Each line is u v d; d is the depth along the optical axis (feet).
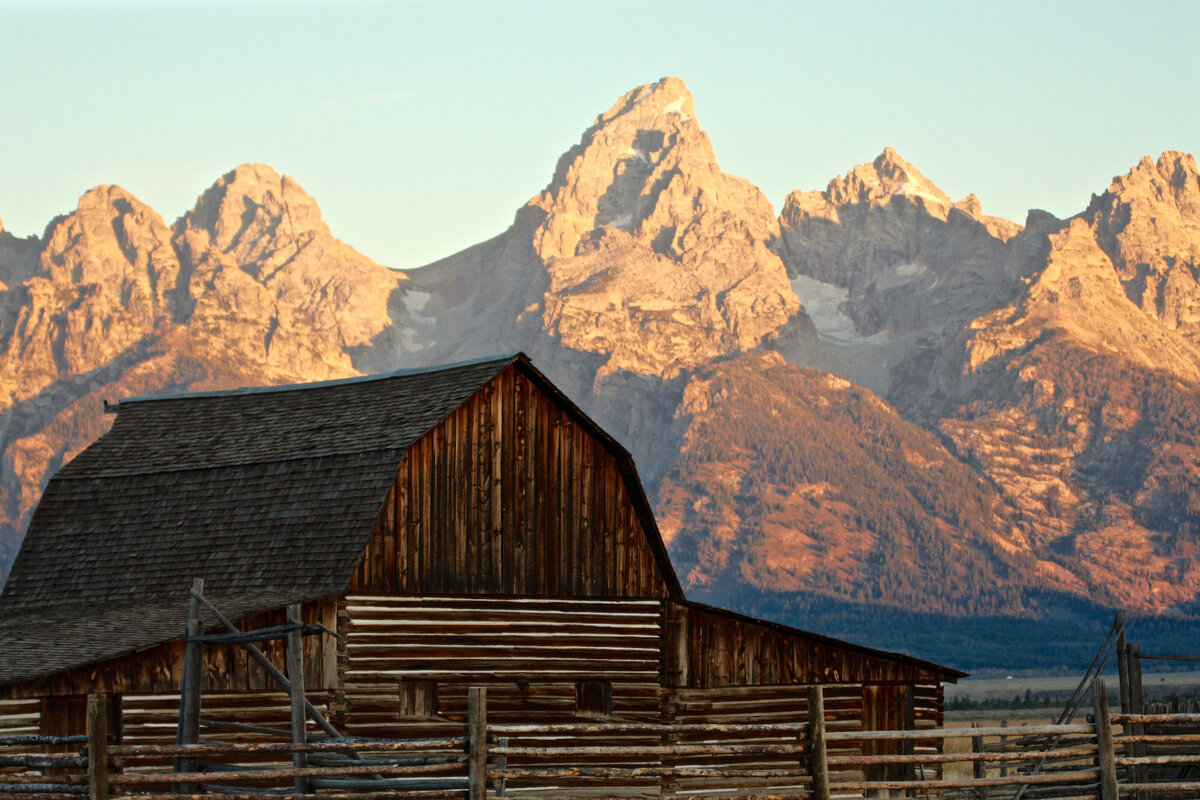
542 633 243.60
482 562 240.53
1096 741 177.06
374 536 230.07
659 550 256.52
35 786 143.64
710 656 256.73
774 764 256.93
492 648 238.48
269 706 213.05
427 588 234.38
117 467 268.00
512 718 238.89
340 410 261.85
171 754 144.87
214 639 166.50
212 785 162.71
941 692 279.69
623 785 244.63
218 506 249.14
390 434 239.91
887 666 270.46
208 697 207.92
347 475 237.86
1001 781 171.12
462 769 214.07
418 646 231.09
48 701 202.69
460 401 240.12
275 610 212.43
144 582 241.96
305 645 220.64
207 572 238.07
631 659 250.78
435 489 238.07
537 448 249.34
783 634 263.08
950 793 321.73
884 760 165.58
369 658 226.17
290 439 256.73
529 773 153.58
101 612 229.66
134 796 142.72
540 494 248.11
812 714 162.81
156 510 254.88
